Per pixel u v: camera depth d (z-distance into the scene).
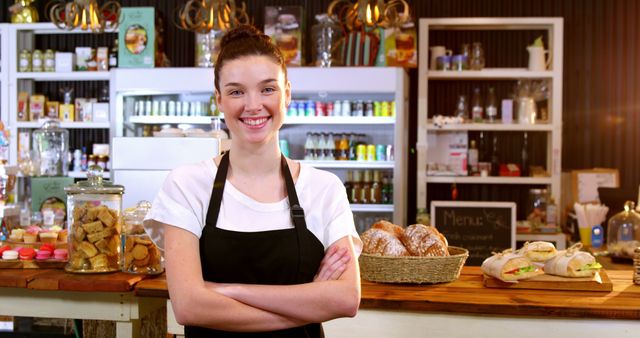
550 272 2.64
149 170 3.58
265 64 1.66
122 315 2.71
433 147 5.78
